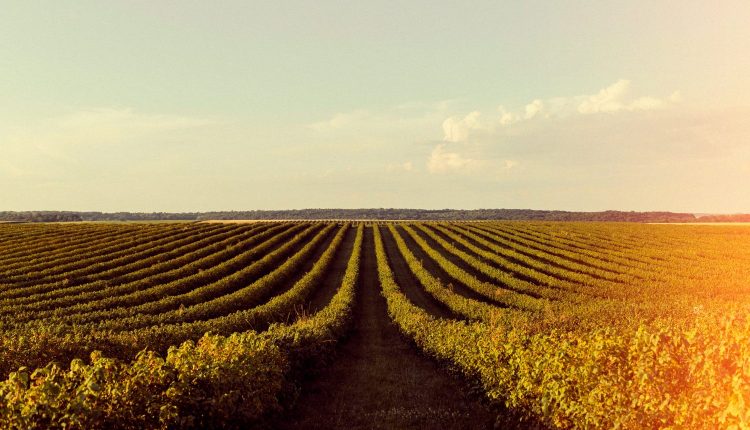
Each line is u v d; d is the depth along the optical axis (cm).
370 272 5147
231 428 946
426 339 1959
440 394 1445
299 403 1333
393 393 1451
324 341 1752
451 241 7806
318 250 6750
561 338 1062
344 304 2667
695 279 4222
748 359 624
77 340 1664
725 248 6322
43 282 3938
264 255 5934
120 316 2791
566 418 931
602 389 819
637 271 4562
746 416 563
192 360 941
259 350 1159
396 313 2728
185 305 3155
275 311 2692
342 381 1596
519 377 1113
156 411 791
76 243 5962
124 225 8625
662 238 7438
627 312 2056
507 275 4319
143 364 852
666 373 745
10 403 664
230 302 3030
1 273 4134
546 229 9100
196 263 4559
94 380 721
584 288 3756
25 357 1529
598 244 6819
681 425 684
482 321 2244
